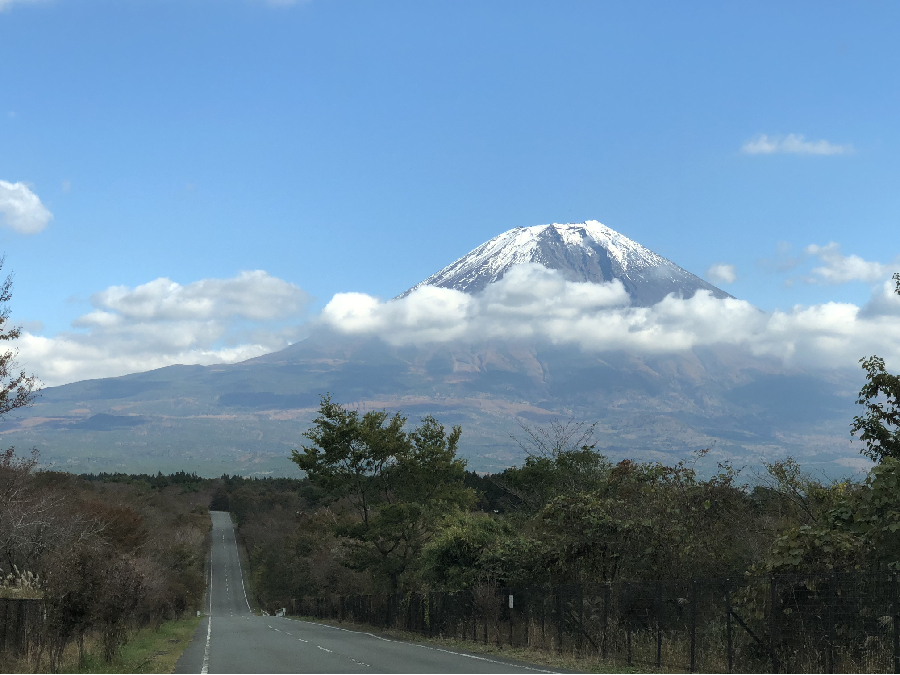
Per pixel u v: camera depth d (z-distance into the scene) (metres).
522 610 26.94
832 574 14.96
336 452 40.88
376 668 19.25
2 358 19.02
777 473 24.23
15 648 19.17
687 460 24.97
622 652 20.16
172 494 174.12
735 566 22.39
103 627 21.66
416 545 40.34
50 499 32.84
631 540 23.64
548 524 26.34
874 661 14.16
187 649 26.48
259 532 128.25
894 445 18.97
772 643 15.33
